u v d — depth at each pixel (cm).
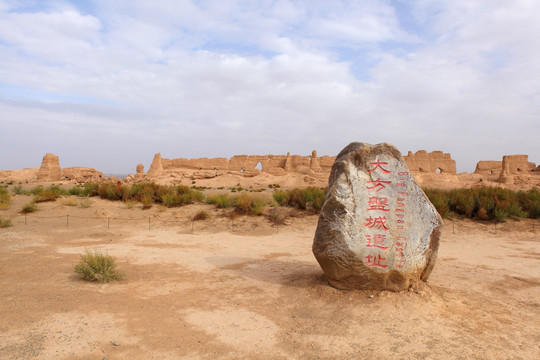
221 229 1489
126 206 1870
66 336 506
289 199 1873
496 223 1539
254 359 467
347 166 710
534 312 645
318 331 551
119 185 2161
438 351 491
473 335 542
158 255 1041
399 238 676
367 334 541
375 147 718
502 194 1823
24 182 5022
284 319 597
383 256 667
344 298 667
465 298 701
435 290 706
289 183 5316
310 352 488
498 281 827
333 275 697
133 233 1399
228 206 1805
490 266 962
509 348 504
